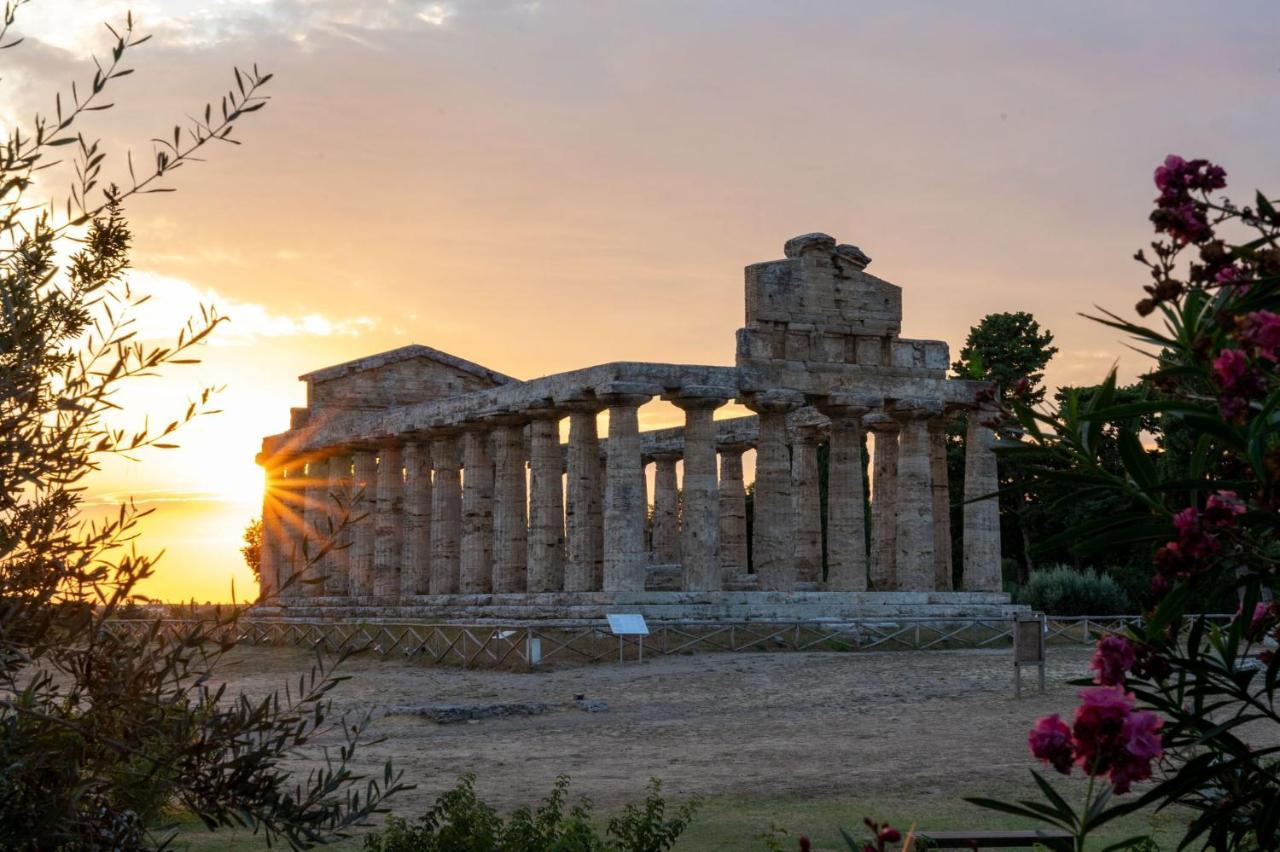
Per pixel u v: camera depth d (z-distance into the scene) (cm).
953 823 2159
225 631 858
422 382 8462
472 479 6831
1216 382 742
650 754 3123
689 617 5609
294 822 877
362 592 7562
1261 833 820
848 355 6125
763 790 2581
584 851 1634
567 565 6016
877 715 3719
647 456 8062
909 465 6250
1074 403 823
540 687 4353
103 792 838
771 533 5916
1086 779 2589
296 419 8238
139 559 823
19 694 801
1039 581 7125
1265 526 769
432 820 1709
